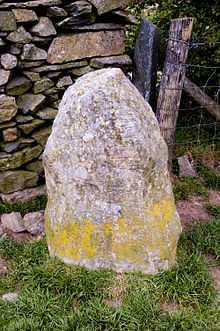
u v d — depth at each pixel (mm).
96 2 4098
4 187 4156
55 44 4059
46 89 4168
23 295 3004
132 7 5695
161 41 5172
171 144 4762
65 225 3182
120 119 2961
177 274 3137
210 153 5277
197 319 2863
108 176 3002
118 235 3076
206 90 5684
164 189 3176
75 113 3047
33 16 3891
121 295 3004
